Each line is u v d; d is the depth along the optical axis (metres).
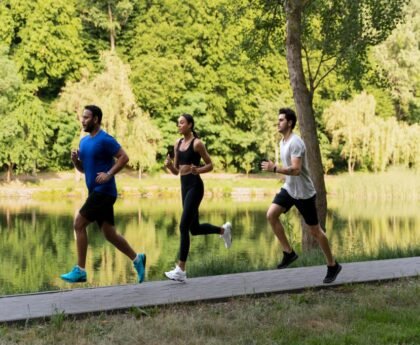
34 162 45.88
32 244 21.09
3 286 13.70
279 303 7.02
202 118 53.34
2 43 48.06
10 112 45.16
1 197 41.12
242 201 39.28
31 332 5.85
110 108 42.69
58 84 54.16
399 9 15.92
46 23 50.16
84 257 7.44
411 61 55.69
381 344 5.53
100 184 7.37
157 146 47.72
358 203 37.59
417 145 45.69
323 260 11.48
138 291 7.45
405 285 8.06
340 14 16.25
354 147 47.69
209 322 6.07
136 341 5.55
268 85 55.56
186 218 7.88
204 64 56.44
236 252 18.66
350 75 16.77
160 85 52.66
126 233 23.91
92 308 6.54
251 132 54.50
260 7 17.39
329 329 5.99
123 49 55.75
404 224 26.33
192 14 54.84
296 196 7.74
